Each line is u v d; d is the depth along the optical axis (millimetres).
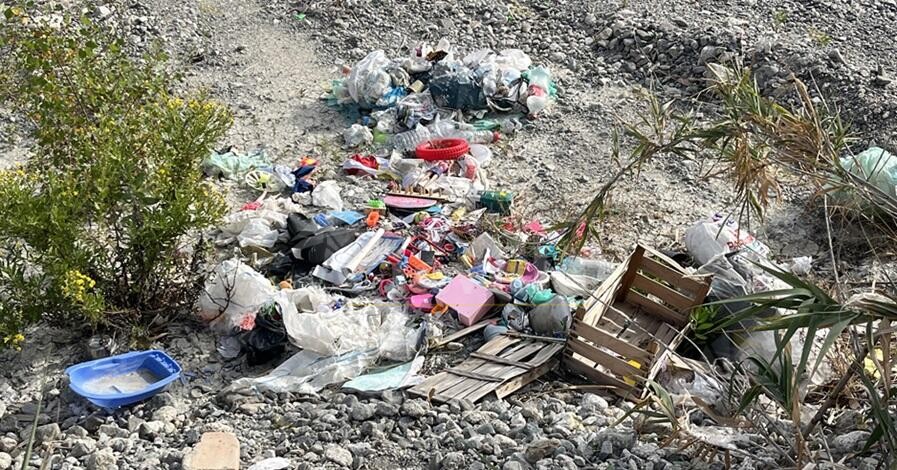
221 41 10359
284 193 7824
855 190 4410
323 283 6469
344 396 5250
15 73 7410
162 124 5980
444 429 4930
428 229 7121
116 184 5680
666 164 8320
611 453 4523
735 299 4055
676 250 7105
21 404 5332
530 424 4930
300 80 9758
